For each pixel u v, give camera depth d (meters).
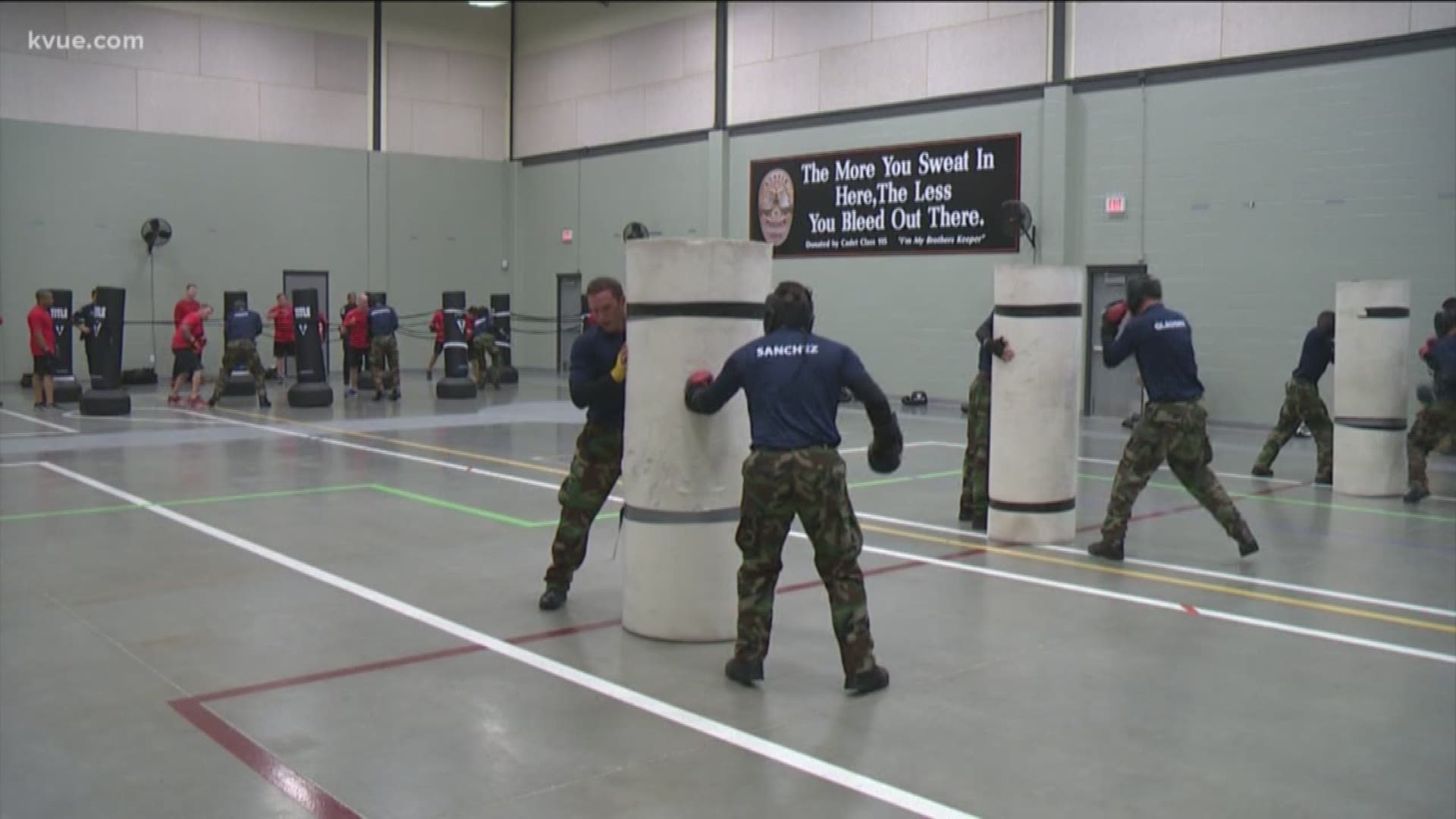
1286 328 16.78
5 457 12.93
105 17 24.28
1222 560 8.19
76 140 24.06
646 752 4.54
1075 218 18.94
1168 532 9.20
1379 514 10.07
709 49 24.50
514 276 30.02
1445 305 11.03
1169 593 7.19
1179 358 7.98
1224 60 17.19
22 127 23.45
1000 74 19.72
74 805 4.02
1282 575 7.71
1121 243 18.44
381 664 5.63
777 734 4.73
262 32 26.25
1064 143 18.81
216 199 25.78
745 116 23.88
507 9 29.55
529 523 9.31
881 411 5.06
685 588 5.99
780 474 5.12
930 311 20.91
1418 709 5.09
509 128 29.91
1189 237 17.70
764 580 5.33
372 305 21.75
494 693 5.22
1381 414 10.95
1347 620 6.59
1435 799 4.12
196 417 17.55
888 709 5.04
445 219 28.98
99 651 5.81
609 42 26.84
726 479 6.01
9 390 22.19
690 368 5.88
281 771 4.32
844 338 22.34
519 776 4.29
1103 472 12.72
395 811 3.98
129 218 24.73
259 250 26.41
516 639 6.08
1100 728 4.83
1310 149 16.44
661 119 25.69
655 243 5.86
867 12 21.59
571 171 28.11
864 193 21.81
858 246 21.98
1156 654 5.89
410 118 28.39
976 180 20.09
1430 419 10.60
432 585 7.25
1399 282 10.89
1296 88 16.52
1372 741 4.70
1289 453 14.25
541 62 28.80
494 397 21.56
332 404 19.78
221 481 11.38
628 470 6.12
